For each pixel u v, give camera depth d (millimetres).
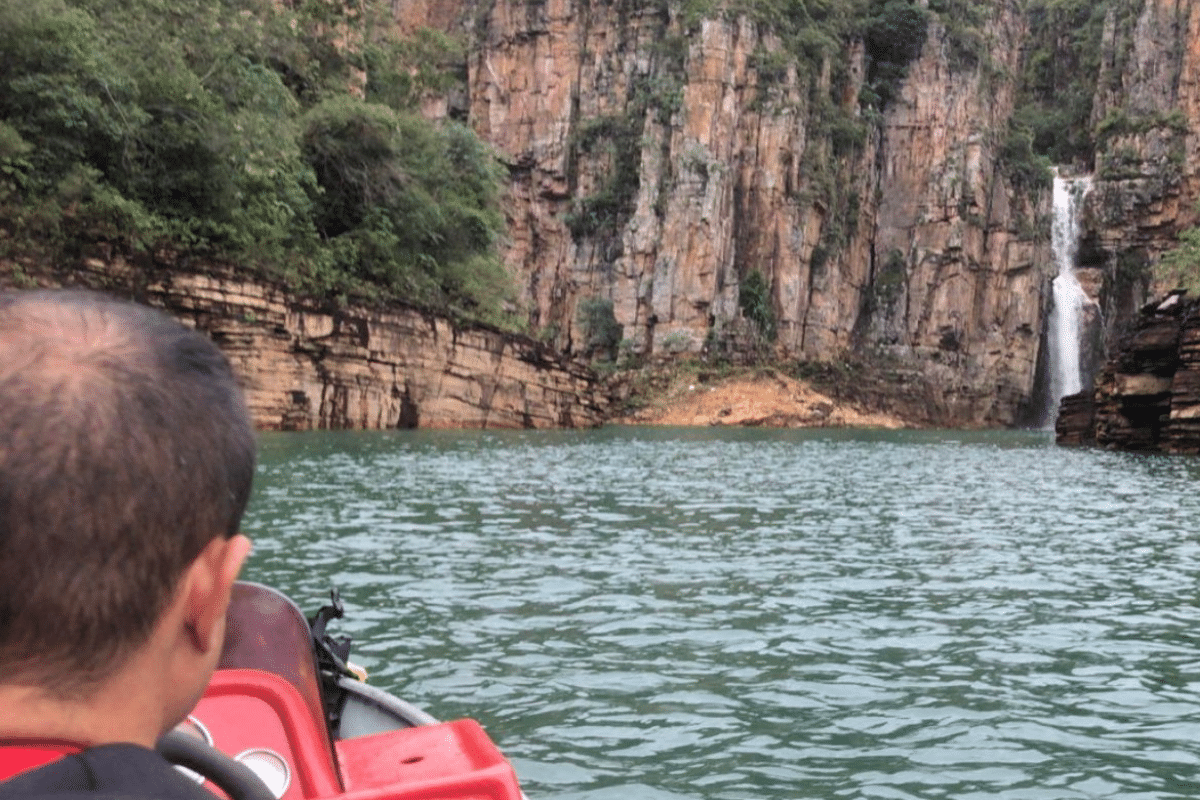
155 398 1258
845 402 88375
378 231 48406
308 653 3697
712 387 82625
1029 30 122000
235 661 3549
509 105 97188
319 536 15109
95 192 35562
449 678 8367
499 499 20328
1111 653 9531
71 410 1205
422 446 35250
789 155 89625
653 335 87000
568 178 95625
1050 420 96750
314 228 44969
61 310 1278
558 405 56469
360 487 21750
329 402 43500
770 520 18188
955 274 93562
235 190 40031
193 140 38469
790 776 6465
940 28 97188
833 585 12461
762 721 7484
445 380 49219
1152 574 13492
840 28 97250
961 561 14320
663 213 87750
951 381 92938
